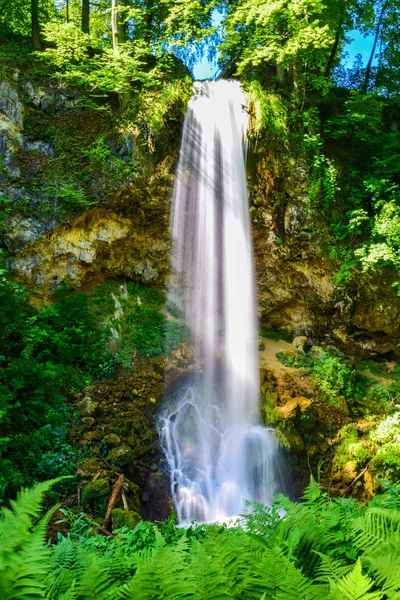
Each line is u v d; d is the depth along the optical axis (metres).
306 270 14.43
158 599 1.64
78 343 11.63
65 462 8.70
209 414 11.88
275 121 14.18
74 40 14.01
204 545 2.23
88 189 12.81
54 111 13.78
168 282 14.36
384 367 14.32
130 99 14.28
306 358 13.82
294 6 13.45
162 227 13.83
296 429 11.55
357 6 17.70
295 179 14.27
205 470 10.91
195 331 13.85
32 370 9.26
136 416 10.71
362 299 14.08
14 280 12.16
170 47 15.98
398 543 2.20
